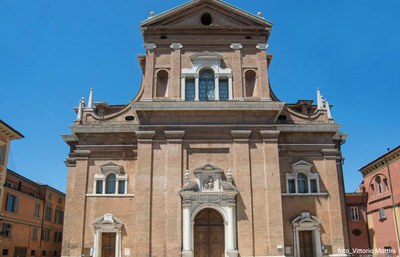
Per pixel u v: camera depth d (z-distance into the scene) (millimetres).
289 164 31469
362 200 49125
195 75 31250
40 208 54062
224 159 29578
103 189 30359
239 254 27391
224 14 32656
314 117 32719
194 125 29891
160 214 28078
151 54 31703
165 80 31531
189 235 27359
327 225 30016
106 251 29266
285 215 30094
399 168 40500
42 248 54438
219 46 32188
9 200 45125
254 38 32406
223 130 30000
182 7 32312
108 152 31312
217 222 28625
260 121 30344
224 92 31281
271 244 27578
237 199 28531
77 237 29094
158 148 29484
